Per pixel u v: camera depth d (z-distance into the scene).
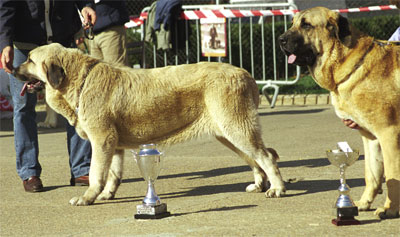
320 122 10.92
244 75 5.96
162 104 5.95
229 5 13.12
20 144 6.71
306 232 4.61
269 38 15.28
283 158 8.00
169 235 4.68
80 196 6.13
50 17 6.84
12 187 6.94
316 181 6.53
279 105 13.77
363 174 6.75
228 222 5.00
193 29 14.84
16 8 6.66
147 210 5.25
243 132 5.86
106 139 5.90
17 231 5.05
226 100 5.84
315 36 5.06
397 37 6.04
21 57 6.79
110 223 5.18
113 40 8.38
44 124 11.95
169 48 12.41
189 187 6.62
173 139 6.09
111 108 5.91
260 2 15.72
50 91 6.07
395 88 4.82
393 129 4.83
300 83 15.18
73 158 6.93
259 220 5.02
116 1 8.33
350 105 4.97
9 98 13.05
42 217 5.49
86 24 6.98
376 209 5.21
